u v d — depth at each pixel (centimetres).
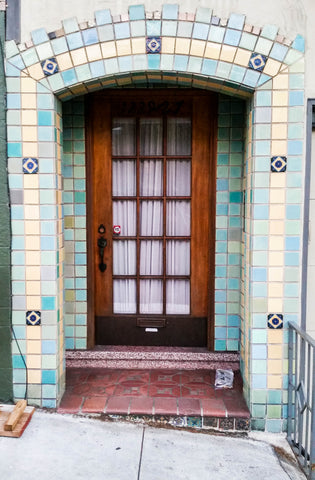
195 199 380
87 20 295
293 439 297
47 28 296
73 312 381
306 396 275
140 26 293
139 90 370
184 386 346
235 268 371
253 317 305
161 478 256
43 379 314
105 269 387
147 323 388
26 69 298
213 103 362
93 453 276
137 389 341
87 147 370
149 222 388
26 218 307
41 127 302
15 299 311
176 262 390
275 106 295
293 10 292
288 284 304
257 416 307
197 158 377
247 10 293
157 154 381
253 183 300
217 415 306
